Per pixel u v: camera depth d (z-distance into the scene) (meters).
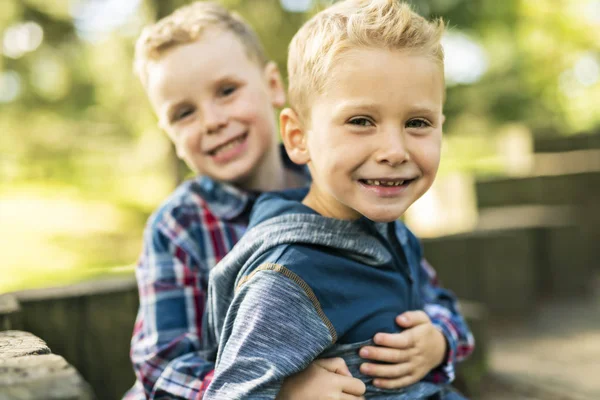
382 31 1.00
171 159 5.24
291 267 1.01
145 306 1.39
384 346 1.08
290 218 1.07
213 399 0.95
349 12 1.06
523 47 8.55
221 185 1.49
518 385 2.62
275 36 5.20
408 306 1.19
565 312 3.75
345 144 1.00
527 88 8.42
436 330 1.22
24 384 0.66
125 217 7.25
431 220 5.62
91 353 1.86
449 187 5.42
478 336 2.32
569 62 9.66
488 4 6.31
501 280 3.69
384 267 1.13
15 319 1.37
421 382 1.18
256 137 1.48
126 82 6.54
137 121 7.25
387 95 0.99
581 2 9.30
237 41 1.53
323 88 1.02
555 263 4.11
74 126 8.05
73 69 6.78
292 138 1.13
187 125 1.47
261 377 0.93
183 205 1.48
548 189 5.09
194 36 1.47
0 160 8.50
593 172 5.09
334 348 1.05
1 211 7.29
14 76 6.89
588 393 2.47
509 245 3.71
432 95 1.02
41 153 8.55
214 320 1.15
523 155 5.80
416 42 1.01
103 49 6.47
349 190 1.02
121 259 5.73
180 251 1.42
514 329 3.46
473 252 3.62
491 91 7.71
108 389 1.87
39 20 6.21
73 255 5.73
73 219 7.05
